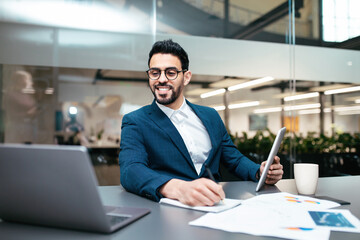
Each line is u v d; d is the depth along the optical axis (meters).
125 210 0.57
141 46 3.60
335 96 4.33
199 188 0.60
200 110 1.16
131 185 0.75
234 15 3.78
